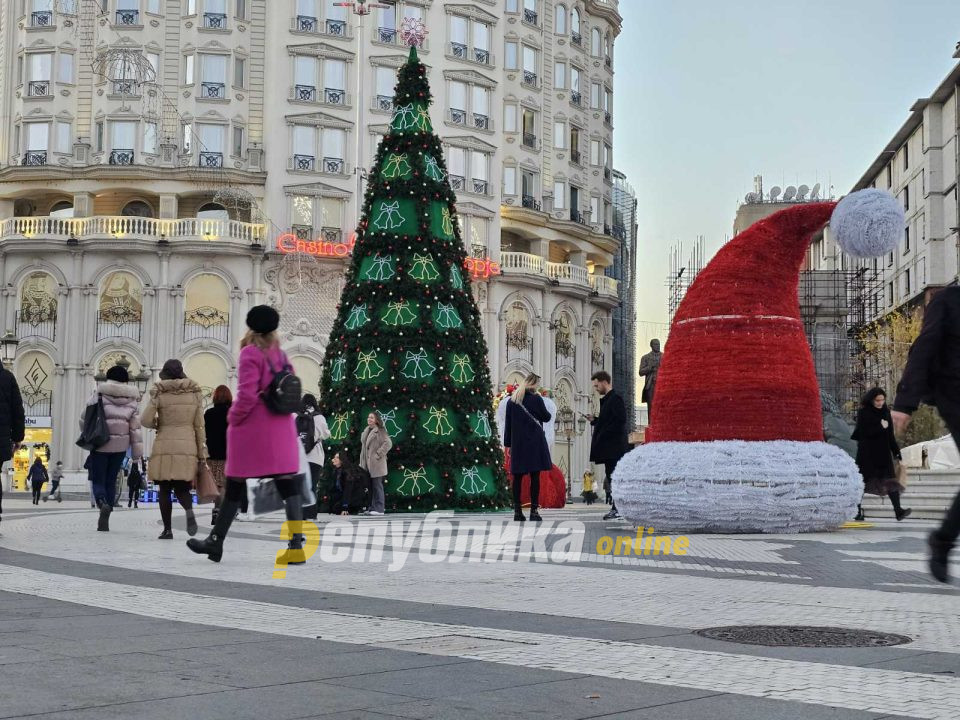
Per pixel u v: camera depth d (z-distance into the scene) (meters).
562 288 58.78
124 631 5.94
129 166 50.78
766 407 14.12
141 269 50.19
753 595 7.77
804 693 4.48
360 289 22.11
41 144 52.38
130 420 14.38
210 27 52.22
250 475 9.68
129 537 13.36
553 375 58.69
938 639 5.86
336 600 7.43
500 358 55.59
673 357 14.62
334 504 20.89
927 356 6.45
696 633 6.05
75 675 4.71
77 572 9.09
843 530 14.94
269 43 52.72
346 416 21.52
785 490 13.73
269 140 52.03
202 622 6.29
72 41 52.66
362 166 53.00
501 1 57.94
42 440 50.34
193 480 12.93
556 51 62.00
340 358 22.06
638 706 4.23
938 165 64.94
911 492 20.84
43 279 50.91
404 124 22.55
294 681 4.65
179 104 52.12
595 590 8.05
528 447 16.77
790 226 14.48
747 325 14.28
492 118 57.09
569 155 62.41
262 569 9.43
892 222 11.79
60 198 53.97
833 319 67.00
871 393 17.39
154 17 52.25
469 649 5.45
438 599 7.52
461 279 22.56
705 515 13.84
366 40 53.88
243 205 51.91
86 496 49.50
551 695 4.42
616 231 80.69
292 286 51.38
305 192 51.69
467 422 21.98
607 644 5.62
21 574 8.84
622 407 17.81
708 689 4.55
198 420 13.00
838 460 14.25
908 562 10.30
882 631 6.13
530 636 5.86
